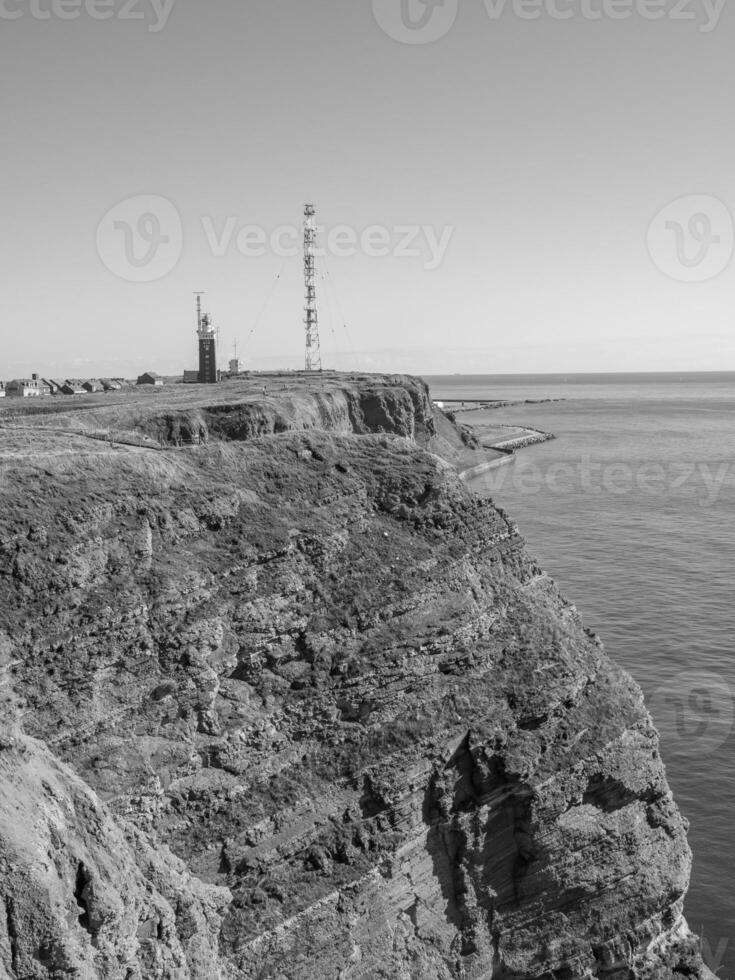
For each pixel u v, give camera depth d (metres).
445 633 29.44
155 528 26.58
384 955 25.94
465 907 27.64
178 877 21.33
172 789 24.19
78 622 23.84
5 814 16.86
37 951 15.93
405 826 27.11
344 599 28.55
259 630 26.80
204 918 21.75
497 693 29.38
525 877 28.50
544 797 28.36
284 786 25.89
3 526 24.38
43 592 23.81
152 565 25.81
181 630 25.22
